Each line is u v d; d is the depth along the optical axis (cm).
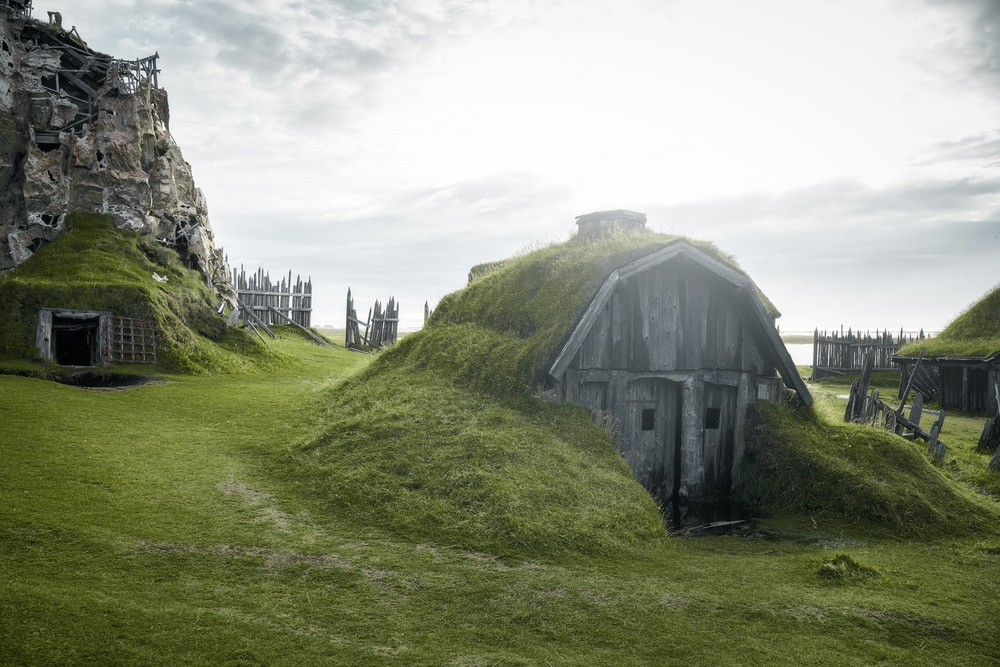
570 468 1093
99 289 2625
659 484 1430
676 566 865
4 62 3522
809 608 738
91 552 793
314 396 1870
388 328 4900
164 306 2792
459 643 630
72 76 3769
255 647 599
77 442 1276
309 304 4962
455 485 1027
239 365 2788
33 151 3412
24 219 3328
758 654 630
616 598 741
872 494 1179
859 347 4194
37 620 611
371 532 933
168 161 3881
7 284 2492
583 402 1346
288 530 927
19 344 2370
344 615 679
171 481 1109
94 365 2456
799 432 1397
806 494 1271
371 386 1650
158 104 4291
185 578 748
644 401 1420
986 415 2606
